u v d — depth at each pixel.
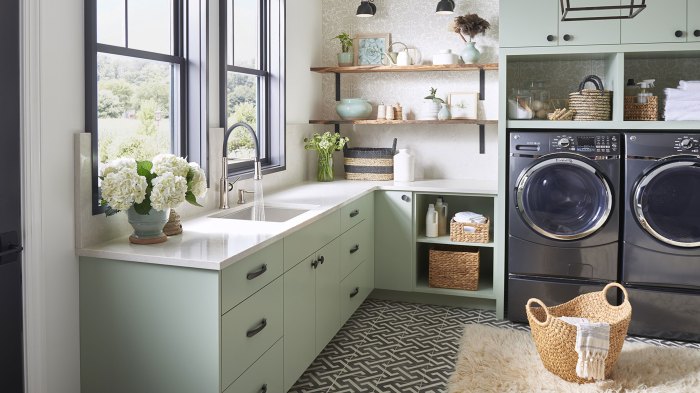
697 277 3.40
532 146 3.58
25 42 1.96
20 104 1.97
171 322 2.14
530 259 3.66
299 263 2.78
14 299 1.97
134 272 2.18
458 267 4.03
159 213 2.31
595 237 3.54
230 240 2.37
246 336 2.27
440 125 4.55
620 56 3.51
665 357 3.16
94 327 2.26
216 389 2.10
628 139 3.44
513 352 3.23
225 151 3.05
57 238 2.15
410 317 3.88
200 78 2.97
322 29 4.71
